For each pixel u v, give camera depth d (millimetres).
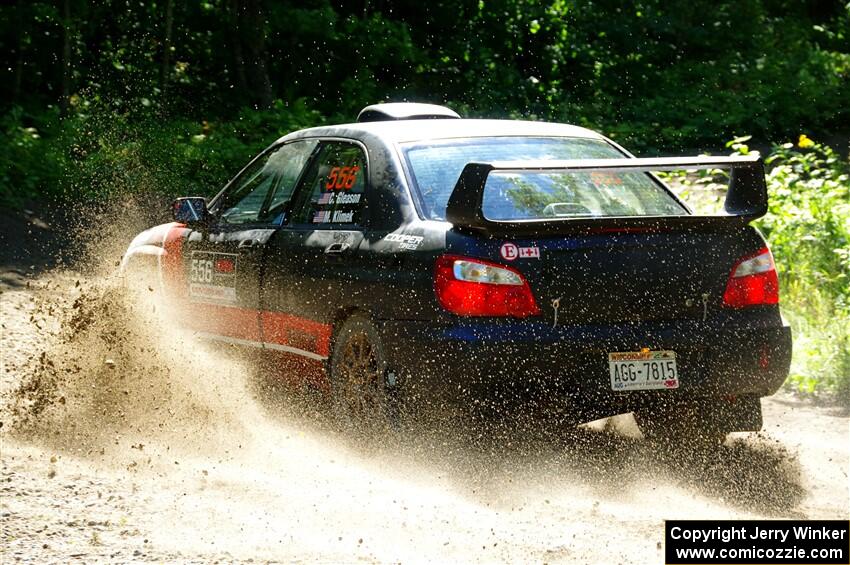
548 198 10758
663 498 9906
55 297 19641
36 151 28469
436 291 10000
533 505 9523
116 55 36469
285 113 33562
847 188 20828
